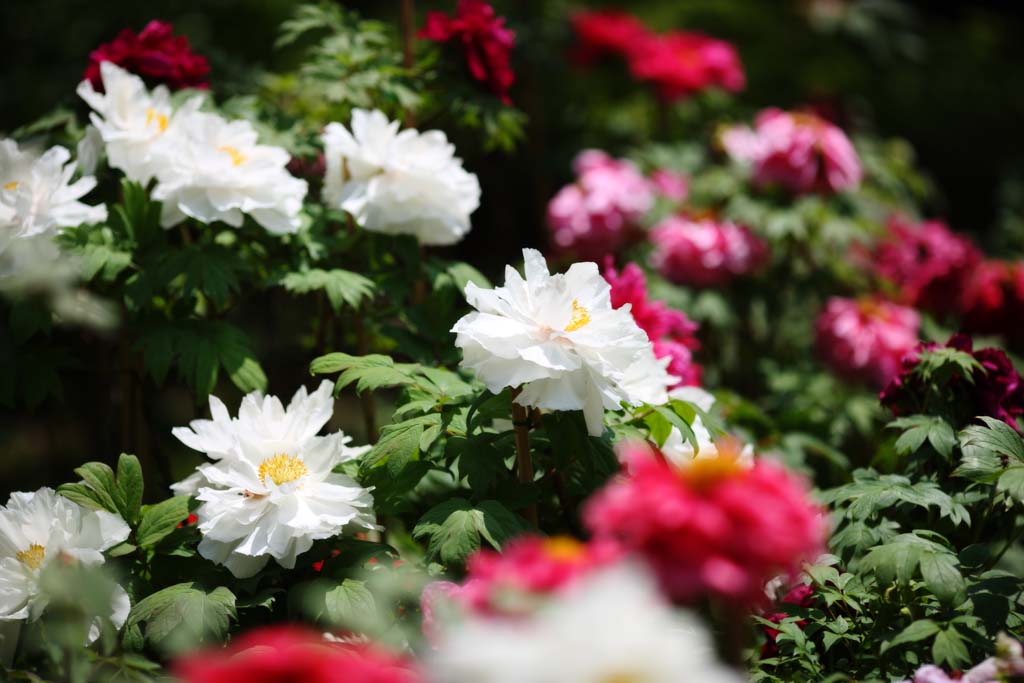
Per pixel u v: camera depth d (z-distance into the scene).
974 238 5.24
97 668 2.67
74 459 3.50
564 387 2.68
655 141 4.60
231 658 2.63
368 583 2.74
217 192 2.90
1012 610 2.73
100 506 2.76
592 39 4.55
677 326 3.08
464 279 3.01
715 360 3.71
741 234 3.66
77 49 4.95
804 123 3.71
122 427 3.03
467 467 2.72
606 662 2.22
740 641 2.47
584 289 2.72
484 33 3.12
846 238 3.65
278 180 2.92
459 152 3.62
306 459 2.77
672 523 2.40
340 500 2.75
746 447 2.93
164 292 2.96
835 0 5.93
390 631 2.70
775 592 2.84
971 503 2.83
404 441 2.72
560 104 4.86
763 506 2.42
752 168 3.79
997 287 3.42
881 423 3.29
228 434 2.78
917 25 6.75
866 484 2.83
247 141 2.93
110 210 2.97
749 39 5.93
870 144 4.14
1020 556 2.93
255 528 2.74
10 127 4.71
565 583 2.45
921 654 2.73
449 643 2.50
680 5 5.91
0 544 2.72
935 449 2.86
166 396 4.22
